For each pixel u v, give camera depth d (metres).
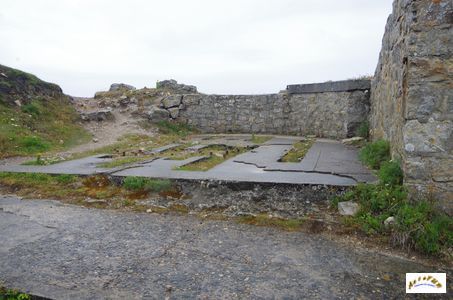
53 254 3.06
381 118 6.56
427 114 3.60
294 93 11.10
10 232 3.55
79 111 11.18
